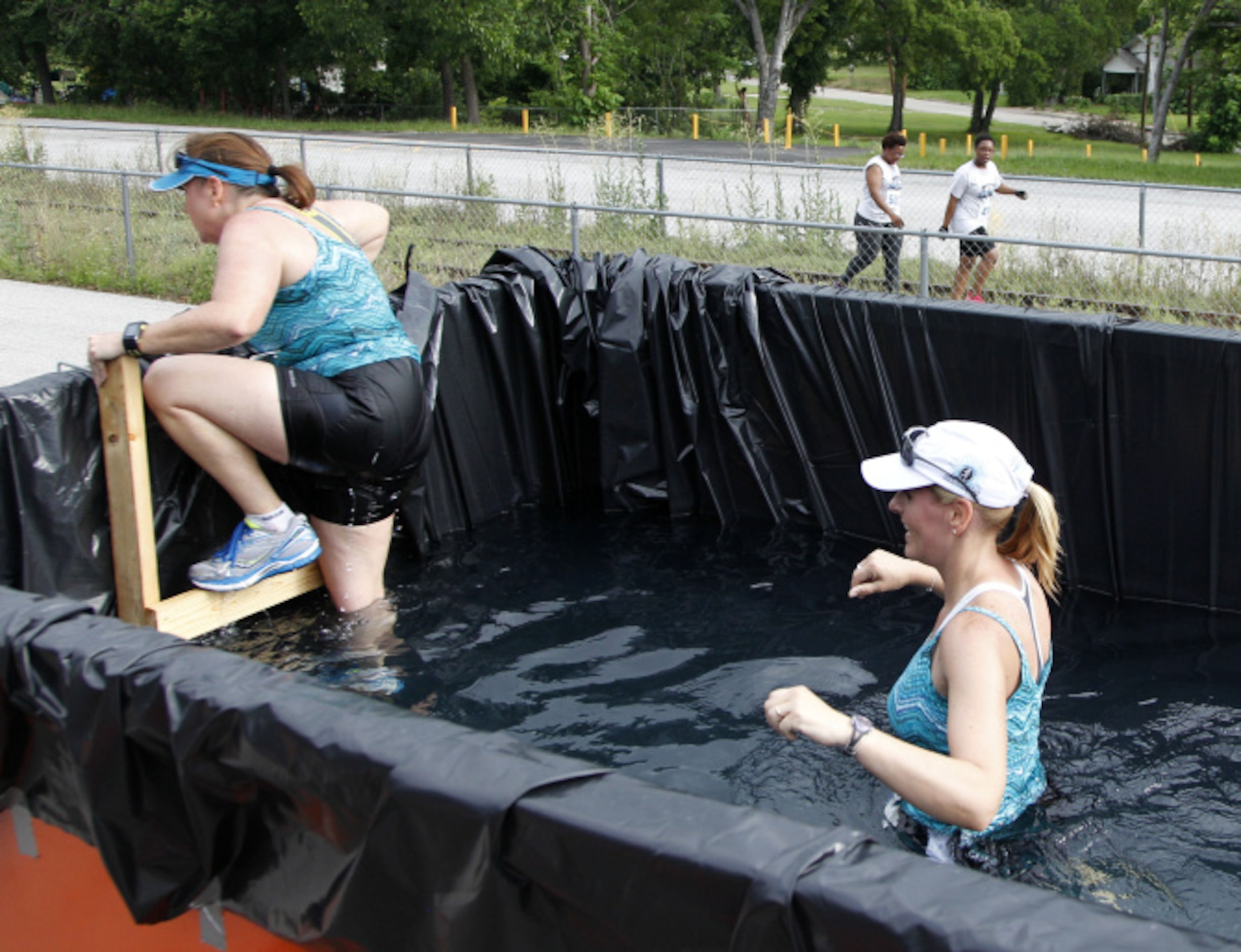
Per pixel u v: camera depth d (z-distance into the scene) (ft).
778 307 17.58
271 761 6.09
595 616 14.79
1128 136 195.00
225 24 143.54
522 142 111.55
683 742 11.42
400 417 13.51
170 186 13.14
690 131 131.85
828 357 17.29
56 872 7.84
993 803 7.15
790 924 4.84
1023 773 8.91
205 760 6.31
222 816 6.51
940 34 164.76
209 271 33.76
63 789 7.30
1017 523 8.61
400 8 137.39
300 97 159.84
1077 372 15.38
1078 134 199.31
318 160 80.69
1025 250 37.78
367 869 5.93
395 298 16.87
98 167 67.15
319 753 5.91
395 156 86.07
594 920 5.38
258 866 6.55
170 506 14.14
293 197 13.26
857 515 17.65
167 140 96.78
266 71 152.15
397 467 13.84
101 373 12.90
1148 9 156.04
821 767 10.71
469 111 142.10
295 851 6.31
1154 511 15.29
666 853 5.09
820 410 17.60
